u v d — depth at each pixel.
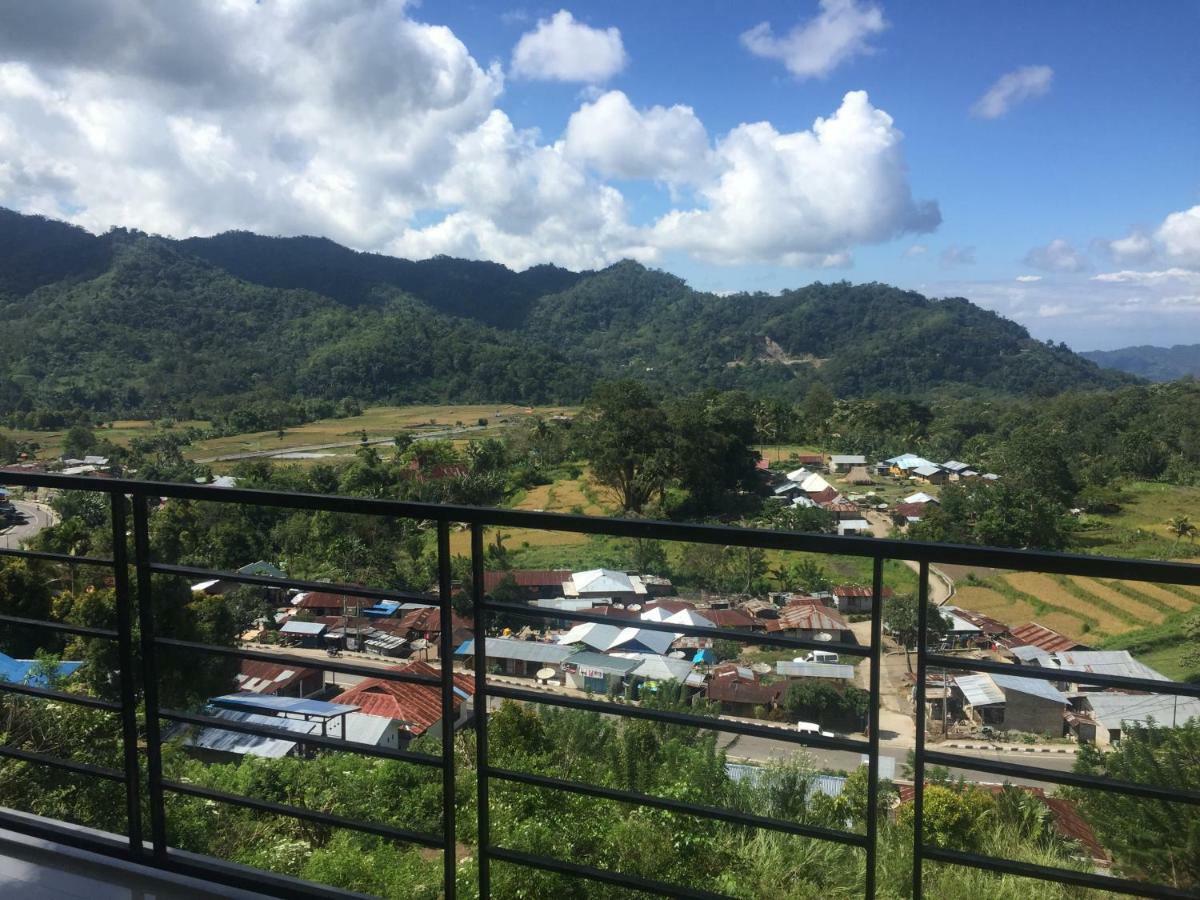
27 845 2.50
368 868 3.89
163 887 2.32
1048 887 3.23
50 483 2.27
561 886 3.49
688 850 3.58
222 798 2.29
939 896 3.18
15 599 8.92
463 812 4.40
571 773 4.54
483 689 2.05
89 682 7.12
